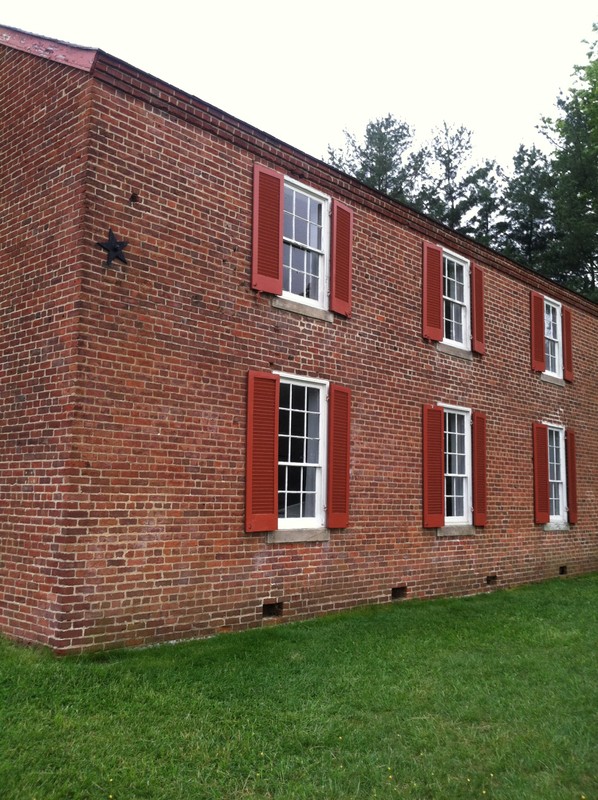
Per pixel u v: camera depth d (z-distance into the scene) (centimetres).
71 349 691
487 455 1259
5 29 827
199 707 548
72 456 673
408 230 1123
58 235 729
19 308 761
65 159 737
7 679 573
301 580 889
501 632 848
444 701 586
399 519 1048
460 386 1204
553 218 3073
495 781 444
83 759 450
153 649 695
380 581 1005
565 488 1475
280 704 568
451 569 1141
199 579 771
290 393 913
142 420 733
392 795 424
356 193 1027
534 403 1399
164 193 777
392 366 1062
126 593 704
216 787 429
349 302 990
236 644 730
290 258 940
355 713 555
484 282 1294
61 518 671
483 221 3341
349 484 966
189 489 769
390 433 1046
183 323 780
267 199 884
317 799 420
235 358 833
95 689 568
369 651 733
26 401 732
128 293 733
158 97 778
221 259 828
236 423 825
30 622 687
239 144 864
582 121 2791
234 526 812
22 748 458
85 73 732
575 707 576
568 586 1272
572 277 3048
